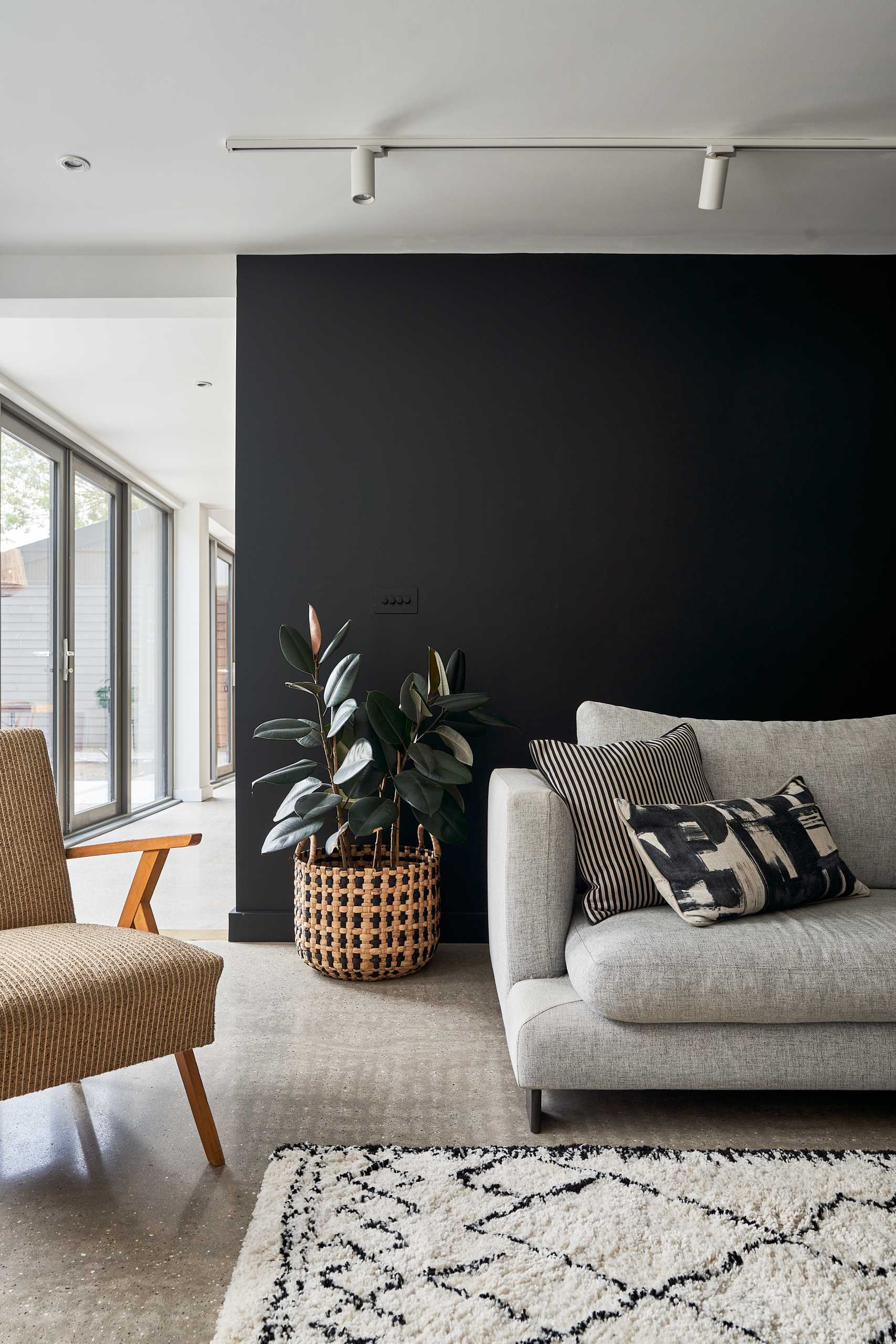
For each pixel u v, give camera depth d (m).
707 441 3.31
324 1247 1.43
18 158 2.71
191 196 2.94
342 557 3.29
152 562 7.02
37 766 2.11
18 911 1.99
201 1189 1.65
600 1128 1.88
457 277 3.31
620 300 3.31
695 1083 1.83
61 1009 1.52
